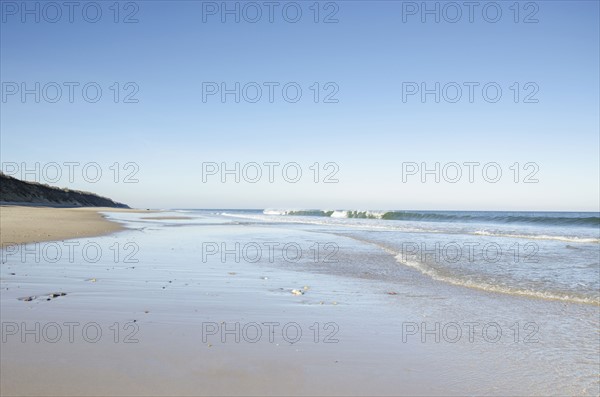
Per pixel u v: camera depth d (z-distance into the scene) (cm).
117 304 609
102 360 389
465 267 1040
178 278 848
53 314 545
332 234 2212
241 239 1856
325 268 1031
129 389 332
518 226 3341
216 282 816
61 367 371
